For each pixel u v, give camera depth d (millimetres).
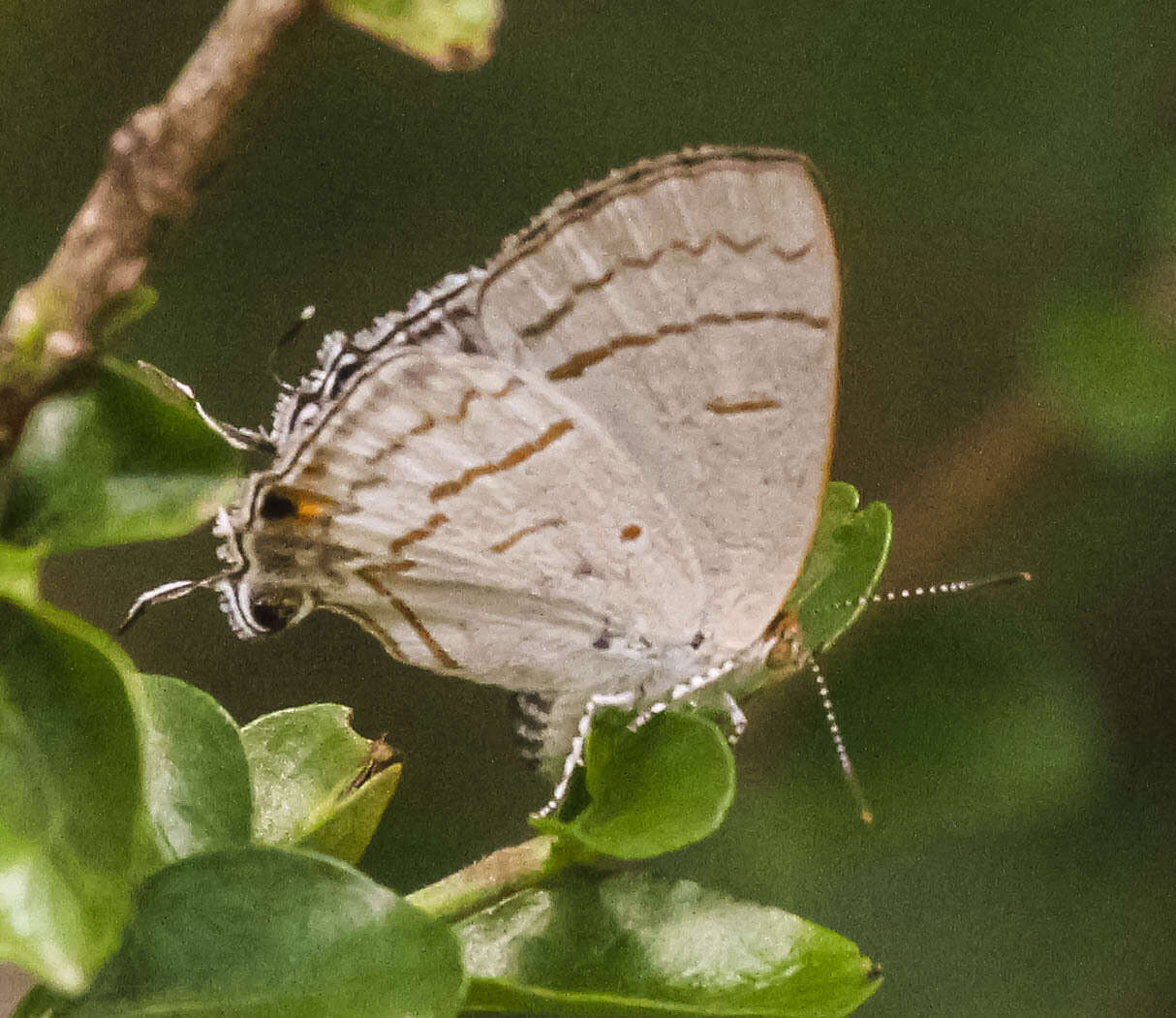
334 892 400
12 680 396
